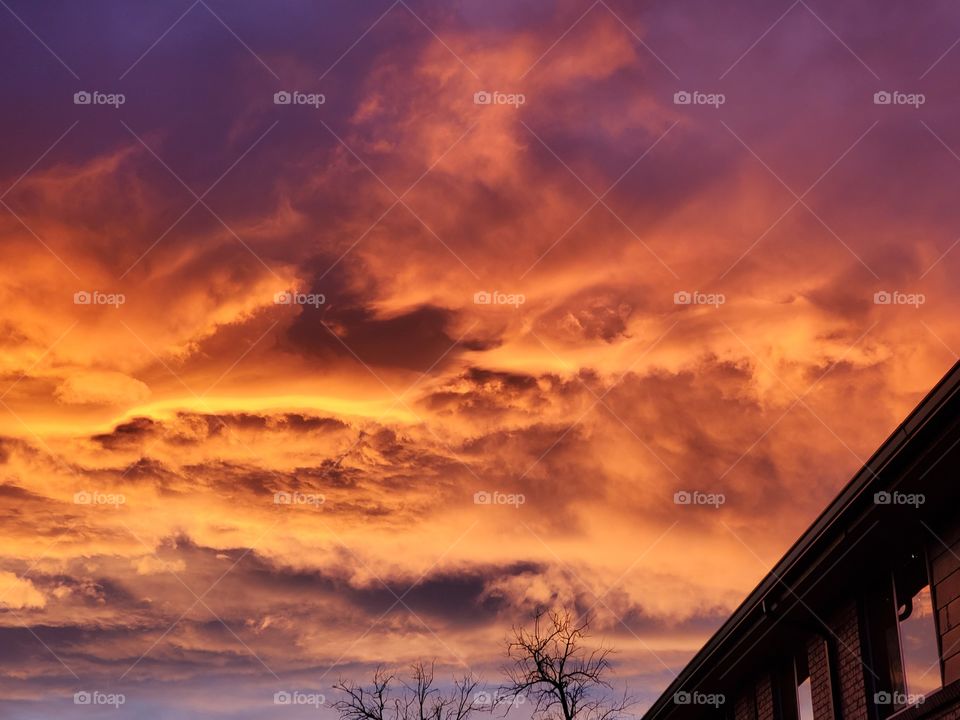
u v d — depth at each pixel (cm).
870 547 1286
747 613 1564
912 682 1245
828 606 1462
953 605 1156
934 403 1009
